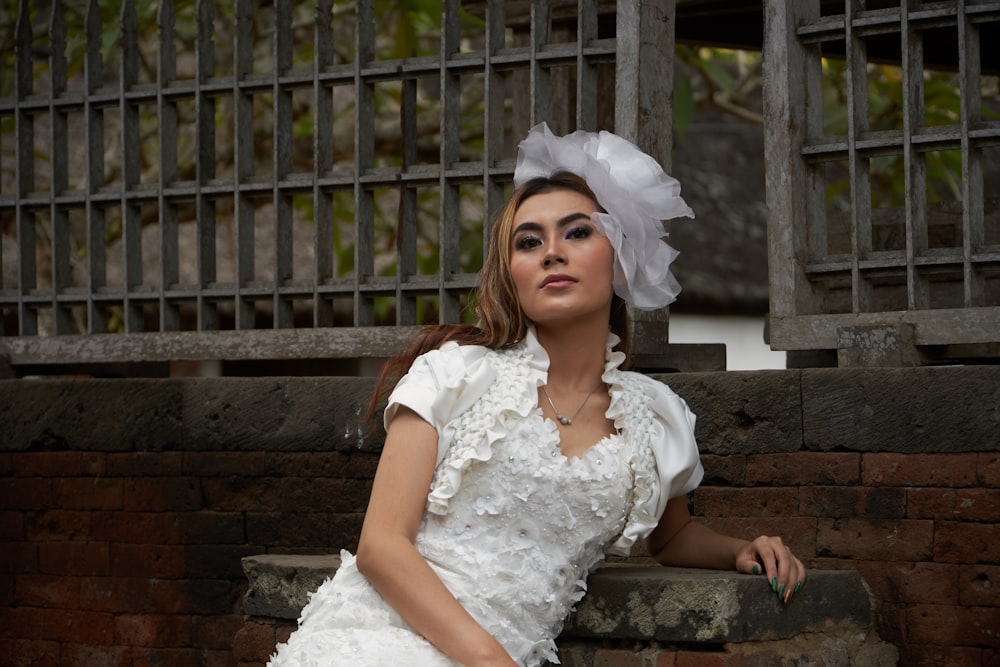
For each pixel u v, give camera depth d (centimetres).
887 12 372
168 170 464
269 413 428
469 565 276
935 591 345
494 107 413
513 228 291
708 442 375
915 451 348
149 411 446
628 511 297
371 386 413
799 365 435
